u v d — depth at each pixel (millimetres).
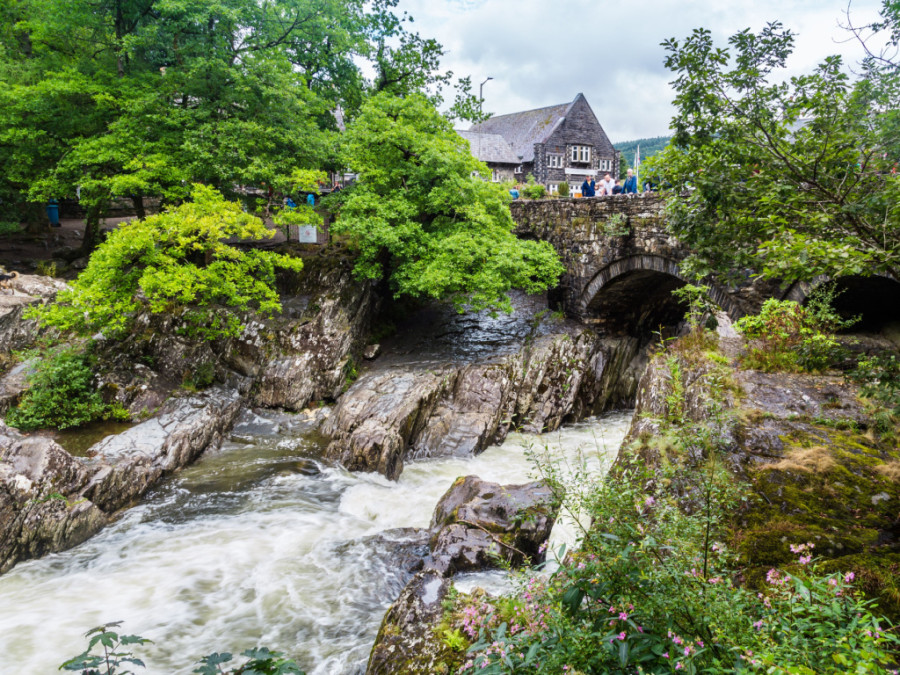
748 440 5582
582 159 37438
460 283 15055
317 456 12312
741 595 2973
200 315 13906
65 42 16484
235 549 8703
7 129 15039
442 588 5430
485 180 17328
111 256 11570
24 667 6094
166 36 16250
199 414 12516
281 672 2570
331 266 16562
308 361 14500
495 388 14500
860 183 5094
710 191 5688
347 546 8625
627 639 2828
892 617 3598
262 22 16578
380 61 20125
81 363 12070
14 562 8164
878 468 5066
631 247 15016
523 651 3102
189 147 14023
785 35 5379
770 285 10555
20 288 14094
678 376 4328
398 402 13156
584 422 16094
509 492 8734
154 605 7293
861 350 8945
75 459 9539
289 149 16172
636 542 3213
